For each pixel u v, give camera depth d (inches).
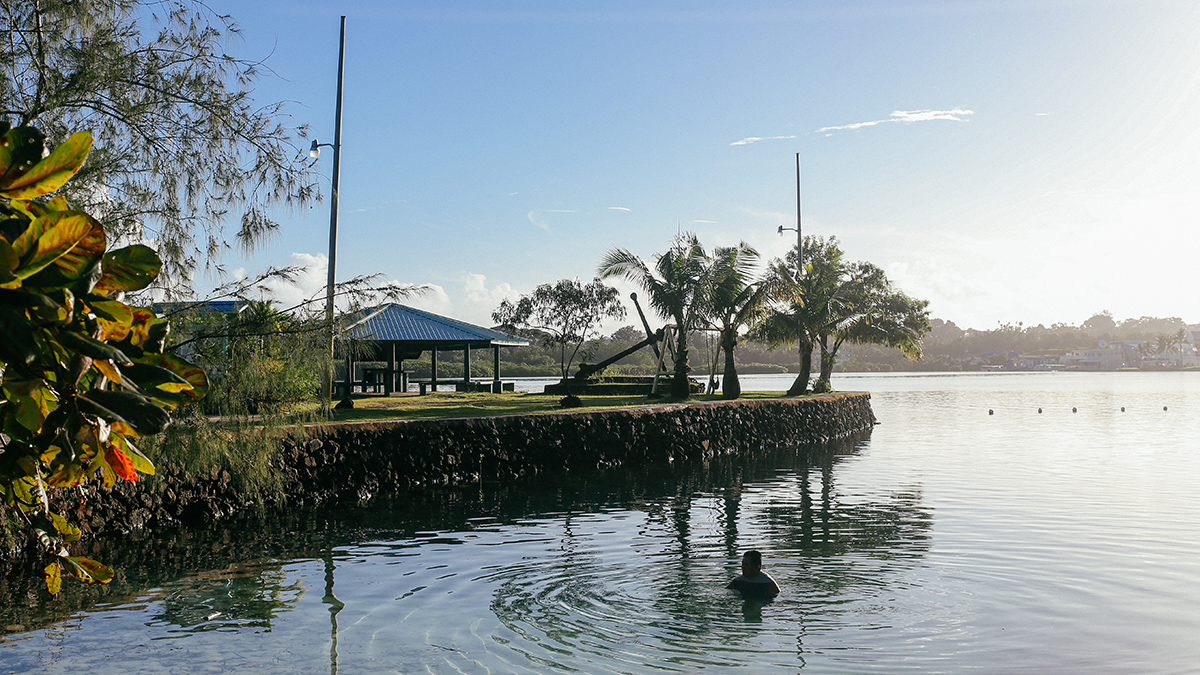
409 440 865.5
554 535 589.6
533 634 359.3
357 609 403.5
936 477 890.7
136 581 463.8
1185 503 690.8
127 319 120.4
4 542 500.4
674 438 1144.2
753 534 583.5
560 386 1704.0
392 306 1673.2
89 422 116.3
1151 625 367.2
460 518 668.1
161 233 537.6
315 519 666.8
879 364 7273.6
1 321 102.5
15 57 467.8
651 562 498.0
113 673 319.6
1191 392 3053.6
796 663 320.5
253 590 442.3
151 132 530.3
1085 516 633.0
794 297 1518.2
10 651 346.3
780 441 1355.8
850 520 634.2
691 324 1467.8
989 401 2518.5
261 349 583.2
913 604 399.2
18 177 112.0
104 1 508.7
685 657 328.8
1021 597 411.2
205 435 570.3
